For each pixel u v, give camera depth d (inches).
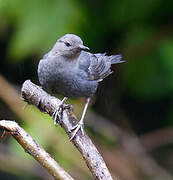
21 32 424.2
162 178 502.3
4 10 422.6
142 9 462.9
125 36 480.7
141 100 513.3
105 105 519.8
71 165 454.3
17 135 214.4
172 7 466.9
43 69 337.7
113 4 460.4
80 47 329.1
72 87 342.3
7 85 475.5
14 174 485.1
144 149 521.3
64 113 292.4
